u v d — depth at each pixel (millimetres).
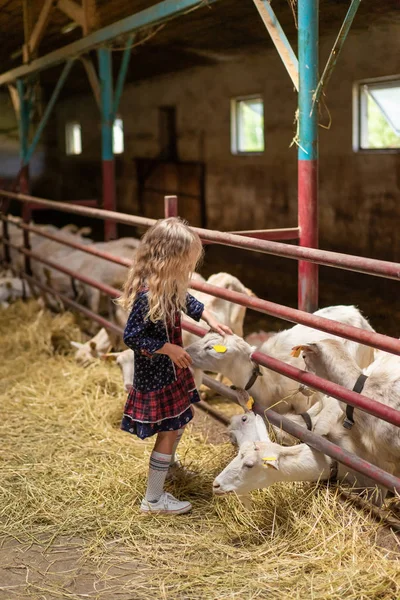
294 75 3461
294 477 2770
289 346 3398
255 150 10258
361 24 6707
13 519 2916
